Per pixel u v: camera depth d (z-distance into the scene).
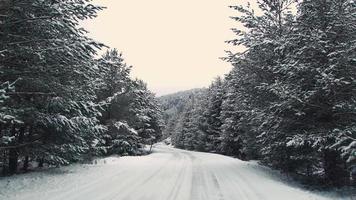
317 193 12.39
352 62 13.45
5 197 9.35
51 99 13.95
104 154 34.28
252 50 18.55
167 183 13.08
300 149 15.45
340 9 13.49
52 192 10.25
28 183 11.80
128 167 19.61
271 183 13.75
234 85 20.34
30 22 12.09
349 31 13.77
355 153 10.69
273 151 16.88
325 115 14.32
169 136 131.75
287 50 15.81
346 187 13.87
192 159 29.48
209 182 13.62
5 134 16.08
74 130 15.52
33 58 12.30
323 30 14.47
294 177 16.94
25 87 13.30
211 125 55.38
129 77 34.75
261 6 19.06
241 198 10.15
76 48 12.82
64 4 12.41
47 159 15.21
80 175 14.75
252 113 18.02
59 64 13.12
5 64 12.27
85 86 15.41
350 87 13.30
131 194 10.37
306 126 14.65
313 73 13.73
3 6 10.96
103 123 33.16
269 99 17.50
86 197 9.63
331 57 13.57
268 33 18.55
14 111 12.09
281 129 15.29
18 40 11.97
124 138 36.91
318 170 19.58
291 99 13.77
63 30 12.97
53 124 14.27
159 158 30.64
